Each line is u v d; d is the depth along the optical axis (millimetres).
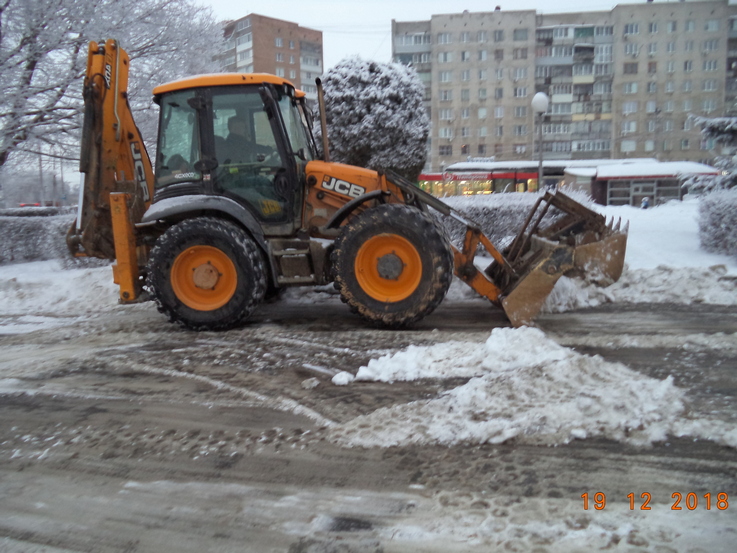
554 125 55625
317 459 2654
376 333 4898
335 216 5137
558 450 2643
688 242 8680
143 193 6070
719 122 9664
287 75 65625
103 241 5730
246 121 5203
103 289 7234
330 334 4914
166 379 3834
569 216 5957
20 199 29516
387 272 4922
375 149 9125
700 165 27859
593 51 54969
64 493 2445
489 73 55750
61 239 9773
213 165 5215
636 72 54875
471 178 28453
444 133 57062
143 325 5598
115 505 2340
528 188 28156
